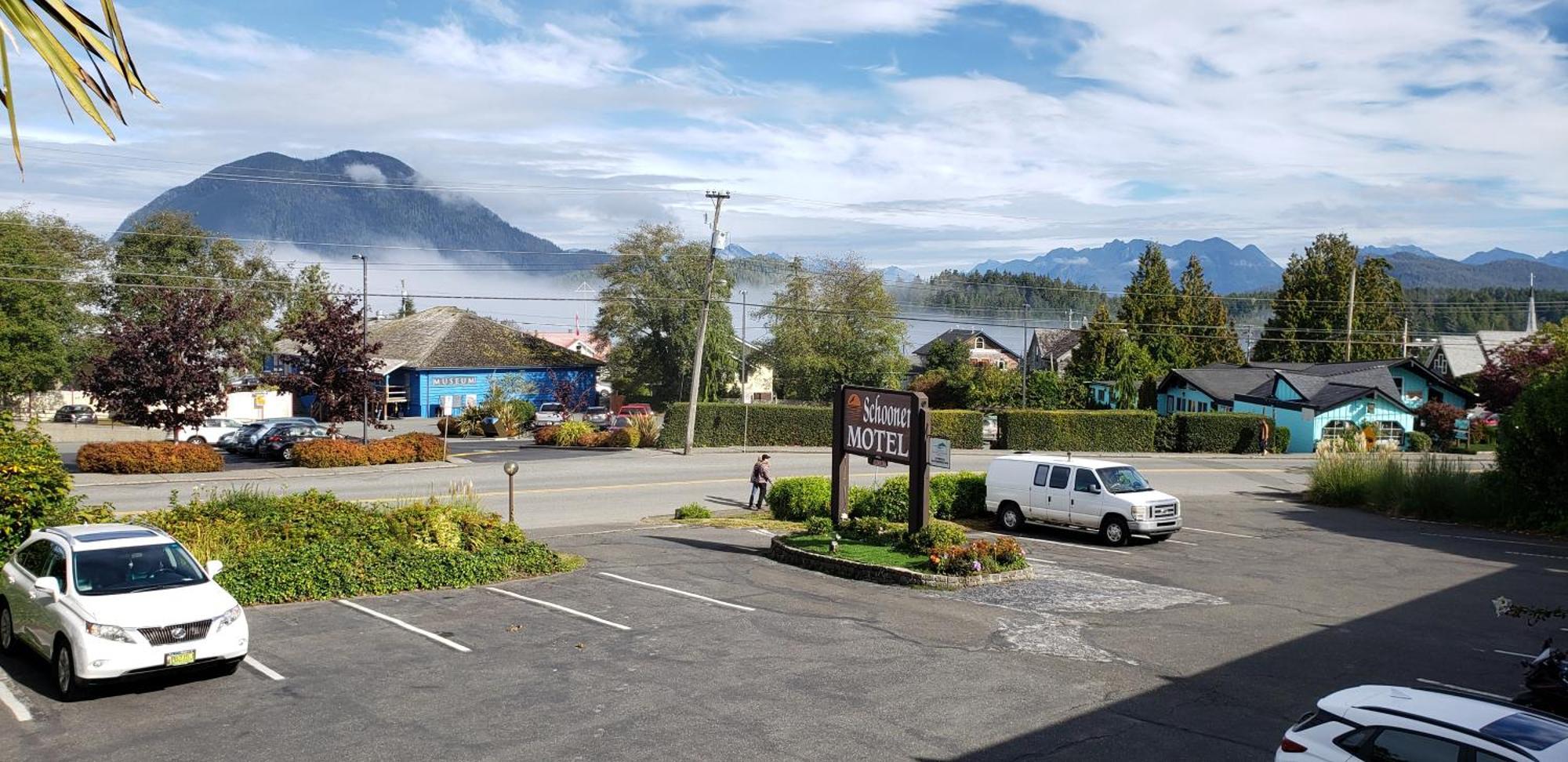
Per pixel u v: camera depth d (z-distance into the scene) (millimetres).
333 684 12102
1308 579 20312
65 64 3000
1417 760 7242
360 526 19719
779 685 12297
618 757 9875
